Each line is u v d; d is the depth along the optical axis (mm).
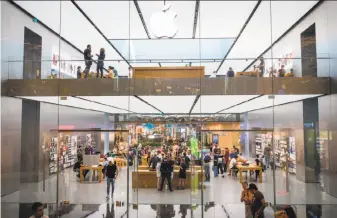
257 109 11156
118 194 11258
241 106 11180
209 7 13492
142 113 11461
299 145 11047
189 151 11352
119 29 14805
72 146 11508
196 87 11172
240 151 10977
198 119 11266
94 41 14969
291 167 10938
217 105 11211
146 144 11531
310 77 11406
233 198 10594
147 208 10234
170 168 11867
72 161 11422
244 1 12586
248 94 11203
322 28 12023
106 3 12820
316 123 11273
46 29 12711
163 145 11500
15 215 10016
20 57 12227
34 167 11438
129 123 11430
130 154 11438
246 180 10828
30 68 11578
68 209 10250
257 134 11039
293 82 11344
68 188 11383
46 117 11586
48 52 12594
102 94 11344
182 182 11961
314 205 10688
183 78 11195
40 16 12633
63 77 11523
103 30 14820
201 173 10820
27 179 11414
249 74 11312
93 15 13758
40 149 11523
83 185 11391
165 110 11422
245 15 13914
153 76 11312
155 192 11906
